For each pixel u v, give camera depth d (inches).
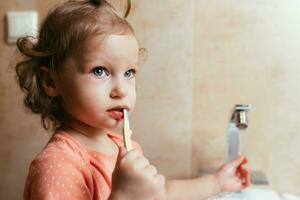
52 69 25.1
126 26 24.7
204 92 37.9
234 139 34.3
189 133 38.5
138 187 20.3
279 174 37.6
